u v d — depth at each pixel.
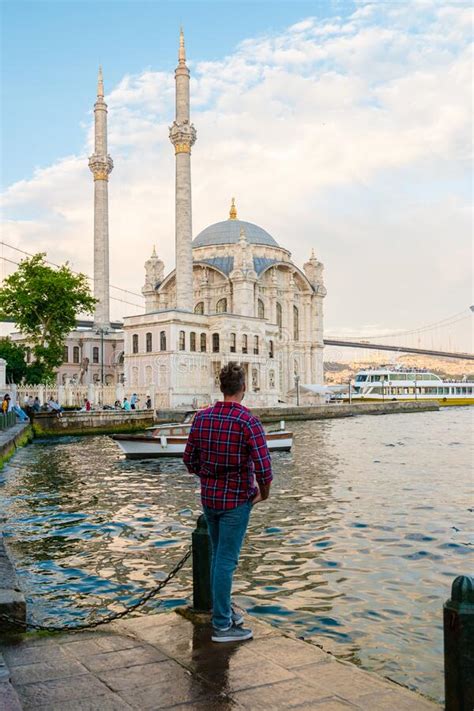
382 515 19.91
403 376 129.50
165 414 64.50
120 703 6.25
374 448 43.44
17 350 71.00
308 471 31.05
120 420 59.50
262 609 11.38
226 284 103.94
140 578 13.53
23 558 15.34
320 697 6.38
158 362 82.69
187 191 84.25
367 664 9.09
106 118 100.56
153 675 6.93
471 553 15.23
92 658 7.45
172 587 12.81
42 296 72.56
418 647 9.69
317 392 107.31
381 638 10.04
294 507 21.30
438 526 18.27
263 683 6.70
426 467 32.62
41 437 52.78
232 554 7.88
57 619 11.01
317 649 7.66
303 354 115.69
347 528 18.02
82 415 56.34
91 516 20.39
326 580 13.10
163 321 82.31
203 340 86.75
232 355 86.44
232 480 7.75
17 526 18.97
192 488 26.16
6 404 47.16
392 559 14.71
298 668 7.09
